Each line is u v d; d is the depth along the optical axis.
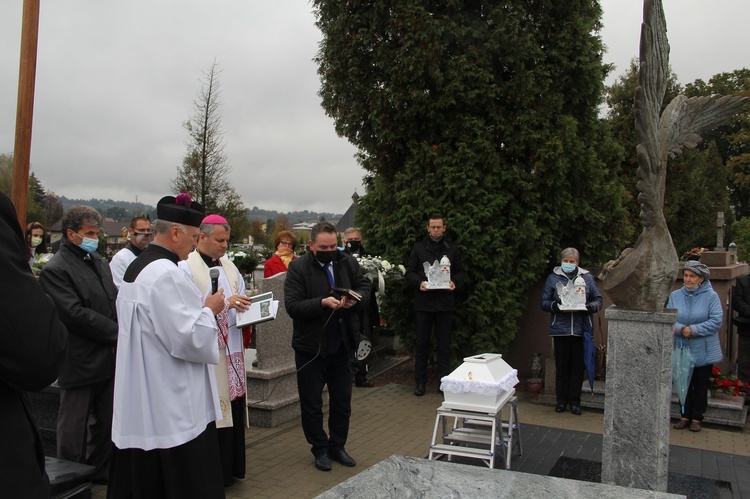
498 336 8.05
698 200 25.41
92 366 4.54
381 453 5.57
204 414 3.58
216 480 3.62
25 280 1.82
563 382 7.11
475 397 4.54
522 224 7.93
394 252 8.27
